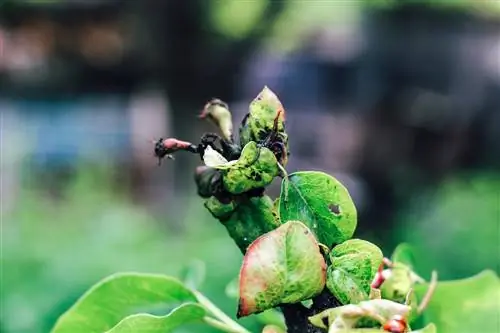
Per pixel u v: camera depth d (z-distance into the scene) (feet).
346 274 3.15
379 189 38.09
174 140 3.37
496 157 39.22
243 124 3.34
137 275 4.06
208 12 36.14
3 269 20.65
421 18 40.27
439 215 22.99
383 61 40.91
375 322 2.86
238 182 3.23
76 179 40.22
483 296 4.56
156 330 3.67
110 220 30.04
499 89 39.70
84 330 4.16
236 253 21.65
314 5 40.29
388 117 40.22
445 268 18.52
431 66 40.42
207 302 4.00
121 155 43.01
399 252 4.61
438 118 39.65
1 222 30.04
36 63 41.16
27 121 43.04
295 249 3.05
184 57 36.73
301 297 3.06
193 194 34.65
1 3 38.27
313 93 43.27
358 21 41.45
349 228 3.30
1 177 41.68
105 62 40.42
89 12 38.73
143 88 41.01
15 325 16.37
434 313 4.60
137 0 36.70
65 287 19.17
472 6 39.91
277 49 40.57
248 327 7.07
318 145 42.91
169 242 26.32
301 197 3.31
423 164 39.22
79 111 43.45
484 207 22.75
